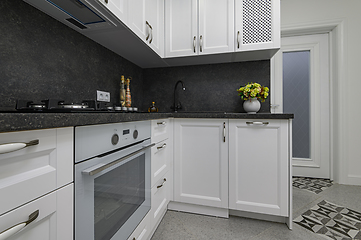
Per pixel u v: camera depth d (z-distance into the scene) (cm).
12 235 40
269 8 162
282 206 137
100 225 71
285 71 256
